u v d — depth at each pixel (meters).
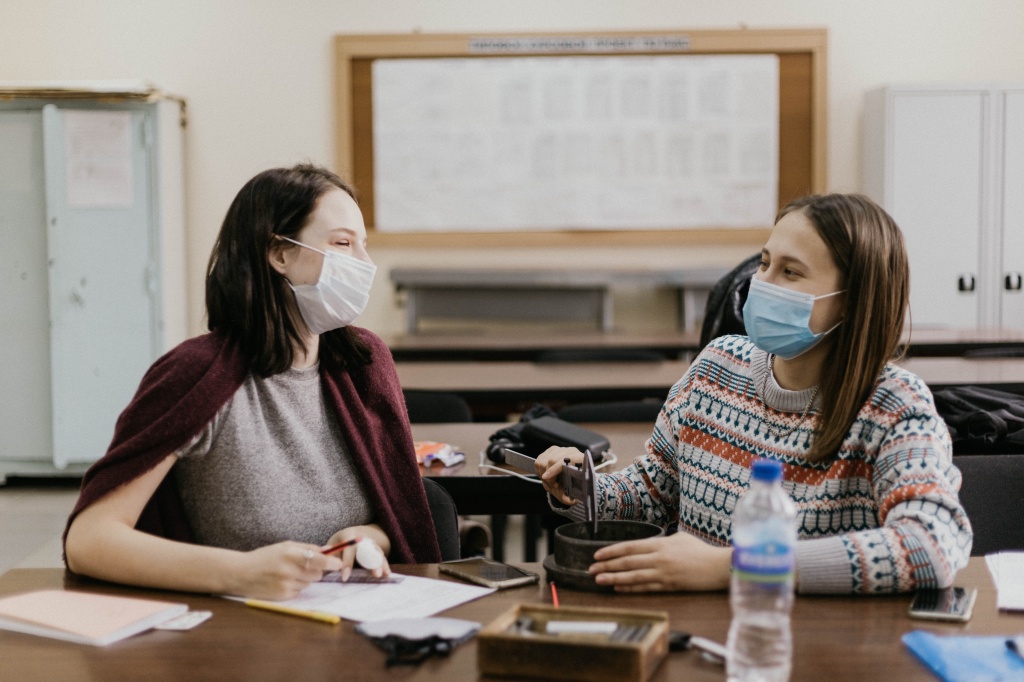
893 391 1.41
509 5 5.82
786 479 1.47
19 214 5.16
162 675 1.07
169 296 5.43
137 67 5.84
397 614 1.25
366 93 5.86
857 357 1.41
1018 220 5.50
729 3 5.82
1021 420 2.29
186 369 1.49
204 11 5.82
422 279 5.62
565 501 1.61
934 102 5.46
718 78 5.84
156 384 1.47
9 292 5.20
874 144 5.66
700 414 1.58
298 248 1.55
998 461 1.72
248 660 1.11
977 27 5.85
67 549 1.42
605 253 5.98
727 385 1.57
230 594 1.34
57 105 5.11
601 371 3.88
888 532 1.29
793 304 1.43
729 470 1.53
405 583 1.38
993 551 1.68
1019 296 5.53
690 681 1.04
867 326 1.41
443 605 1.28
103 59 5.83
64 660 1.12
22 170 5.14
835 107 5.90
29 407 5.24
